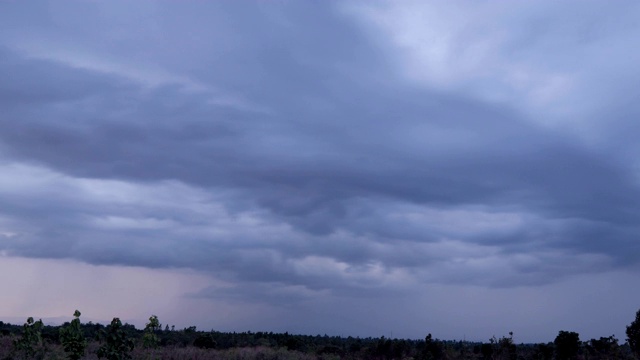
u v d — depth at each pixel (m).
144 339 24.72
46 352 25.39
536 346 62.53
